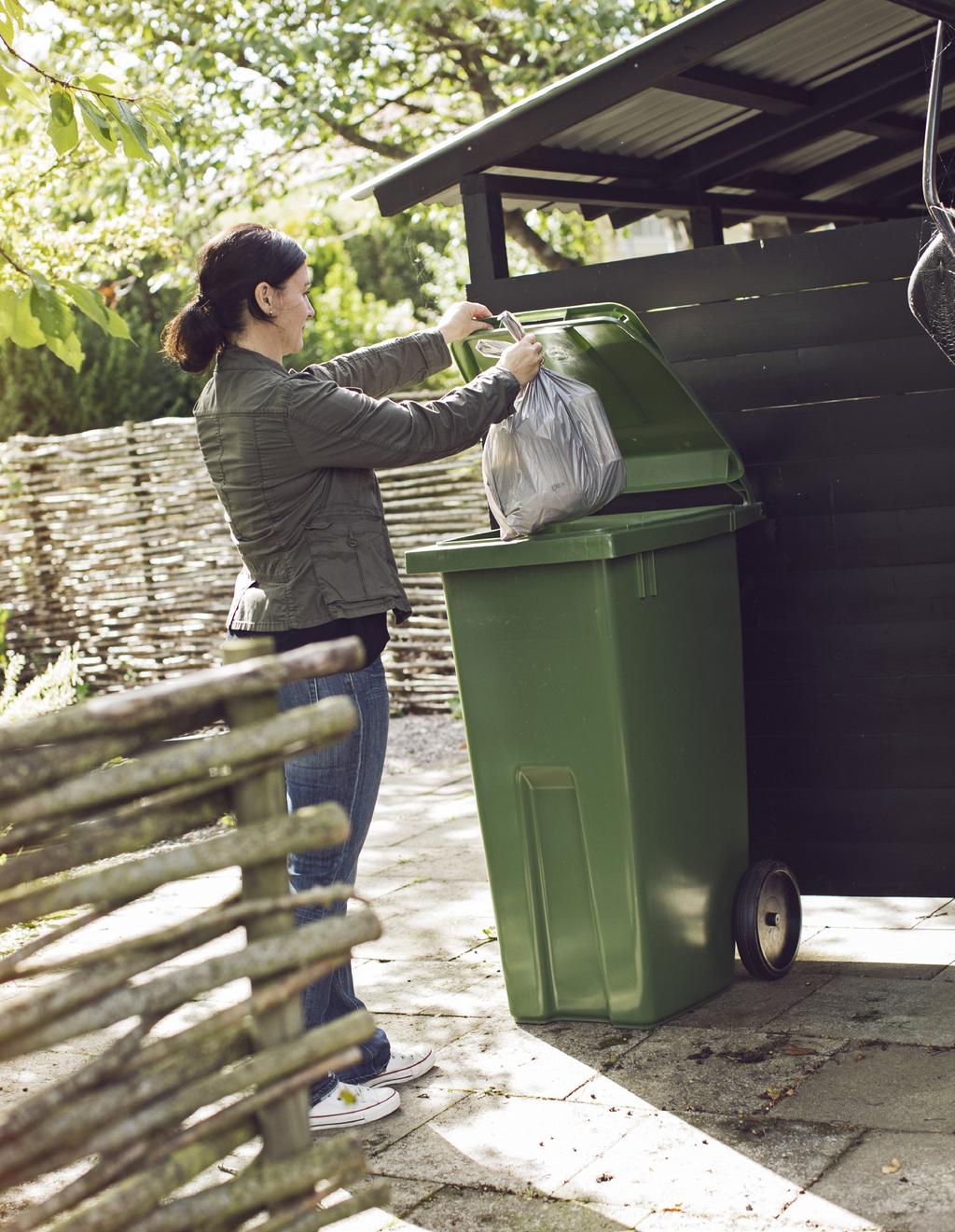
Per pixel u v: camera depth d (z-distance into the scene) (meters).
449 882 5.05
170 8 10.35
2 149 8.45
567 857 3.46
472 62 10.60
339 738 1.75
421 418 3.03
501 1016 3.69
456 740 7.70
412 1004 3.86
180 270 11.30
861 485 3.84
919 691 3.85
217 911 1.69
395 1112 3.17
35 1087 3.58
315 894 1.74
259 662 1.69
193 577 9.32
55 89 3.18
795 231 7.30
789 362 3.87
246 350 3.04
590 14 9.60
